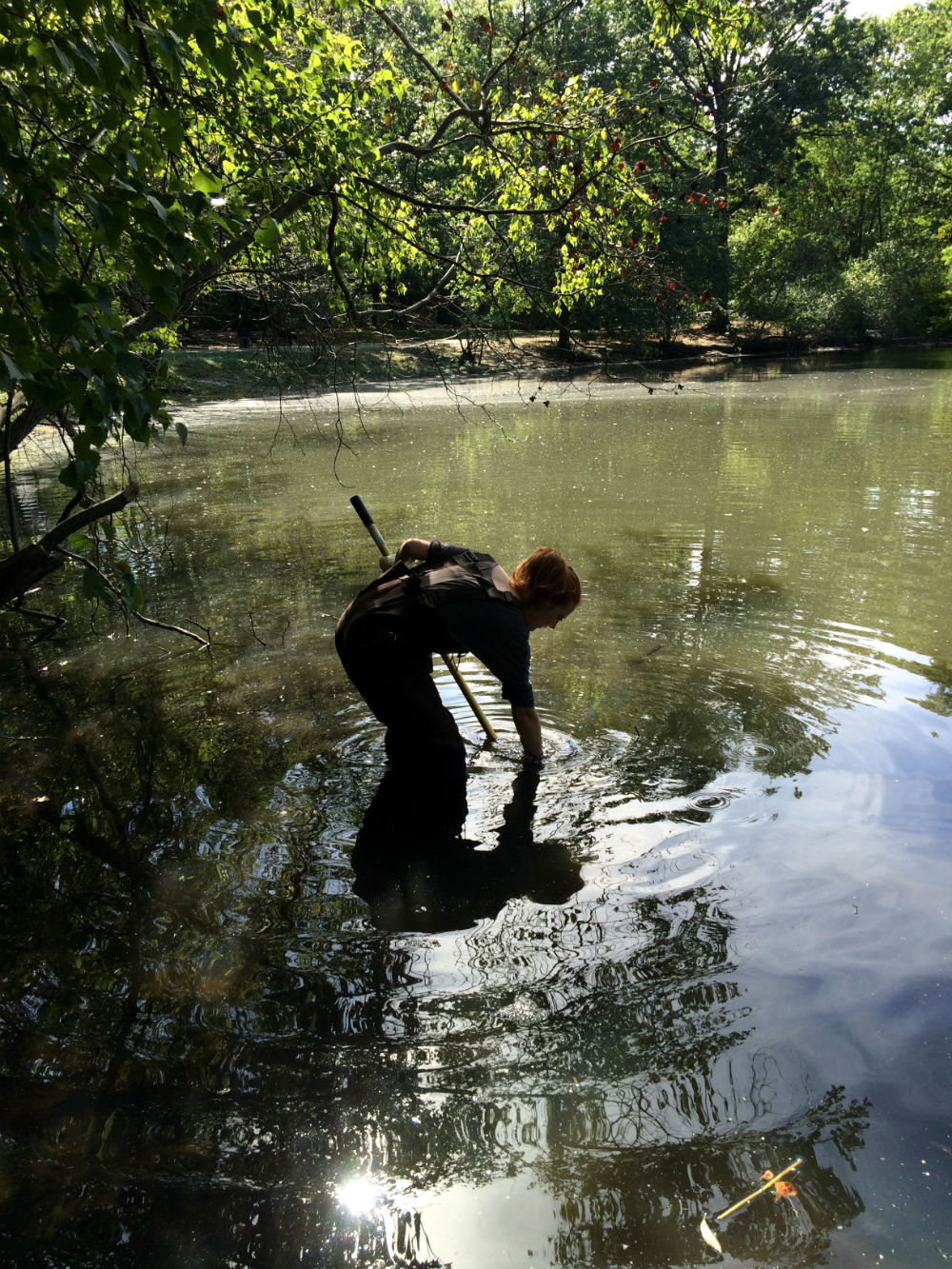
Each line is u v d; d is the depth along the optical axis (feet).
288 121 17.42
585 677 15.16
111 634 18.43
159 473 38.27
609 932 8.72
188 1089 6.97
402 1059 7.23
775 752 12.30
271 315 20.65
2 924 9.12
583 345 20.40
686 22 25.91
